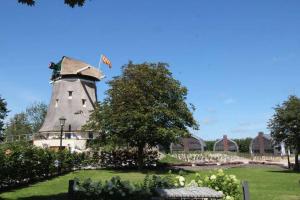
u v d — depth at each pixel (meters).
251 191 22.23
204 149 104.50
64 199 16.48
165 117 38.59
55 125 56.84
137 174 34.41
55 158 32.62
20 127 99.00
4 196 18.69
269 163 59.91
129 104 38.66
